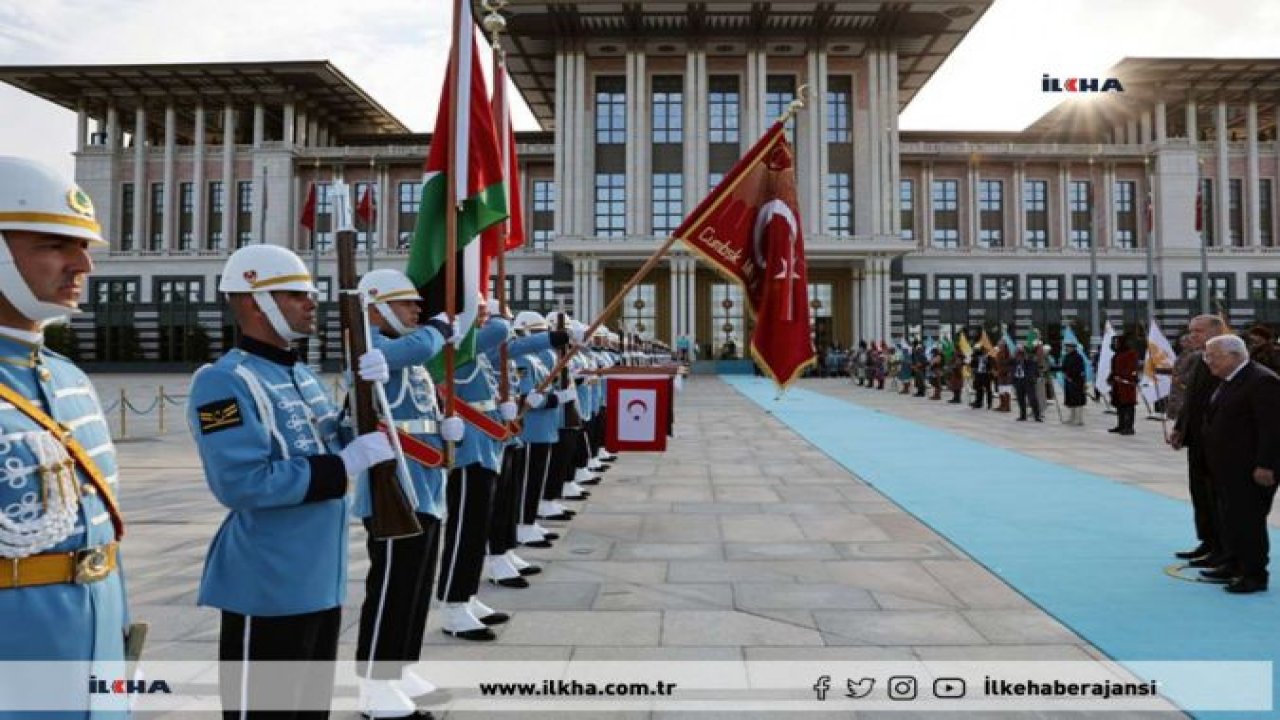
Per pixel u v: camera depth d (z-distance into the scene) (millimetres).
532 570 7098
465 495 5637
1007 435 18750
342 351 3951
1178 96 61438
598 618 5887
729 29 54375
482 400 5992
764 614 5941
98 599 2518
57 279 2436
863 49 56469
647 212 55906
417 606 4637
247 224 63656
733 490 11438
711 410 26516
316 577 3436
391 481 3555
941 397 33438
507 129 7324
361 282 4789
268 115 67375
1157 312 59844
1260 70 57250
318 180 62969
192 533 8648
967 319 60000
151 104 64812
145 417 25250
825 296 59562
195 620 5832
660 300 58156
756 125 54875
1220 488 6488
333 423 3686
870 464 13914
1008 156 61156
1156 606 6027
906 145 60969
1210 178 62031
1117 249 60500
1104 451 15688
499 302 6988
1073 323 57469
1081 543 8062
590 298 54688
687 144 55156
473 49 5785
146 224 63938
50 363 2596
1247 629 5520
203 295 62312
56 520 2389
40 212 2373
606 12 52188
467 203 5629
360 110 68500
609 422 9055
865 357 42188
